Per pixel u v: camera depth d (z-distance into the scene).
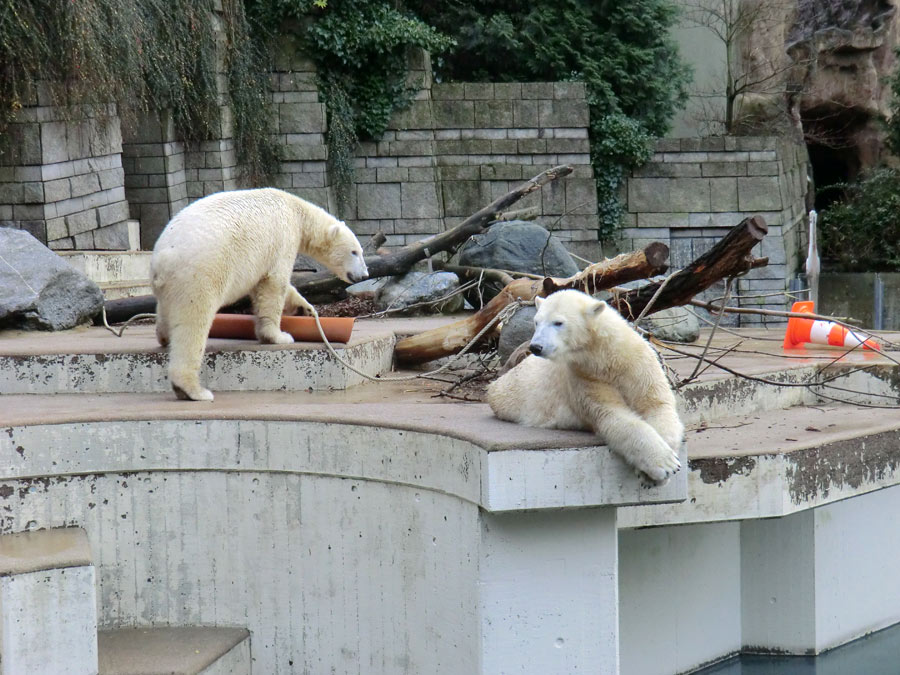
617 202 18.73
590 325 4.58
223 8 16.19
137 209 15.66
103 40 12.73
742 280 18.12
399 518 5.80
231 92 16.55
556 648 5.30
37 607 5.22
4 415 6.15
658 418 4.70
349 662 6.13
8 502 5.94
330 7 17.33
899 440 6.76
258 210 6.98
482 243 11.73
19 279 8.84
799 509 6.10
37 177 12.27
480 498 5.05
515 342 7.40
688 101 22.38
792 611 7.41
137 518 6.24
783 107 21.66
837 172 24.11
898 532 8.15
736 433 6.63
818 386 7.97
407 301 11.25
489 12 19.72
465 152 18.17
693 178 18.55
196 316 6.61
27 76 11.91
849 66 22.12
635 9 19.50
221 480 6.25
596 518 5.28
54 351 7.29
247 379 7.36
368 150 17.97
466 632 5.39
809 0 22.44
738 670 7.33
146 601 6.32
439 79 19.42
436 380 7.85
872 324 19.41
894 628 8.13
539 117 18.08
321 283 11.48
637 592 6.93
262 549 6.27
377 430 5.79
